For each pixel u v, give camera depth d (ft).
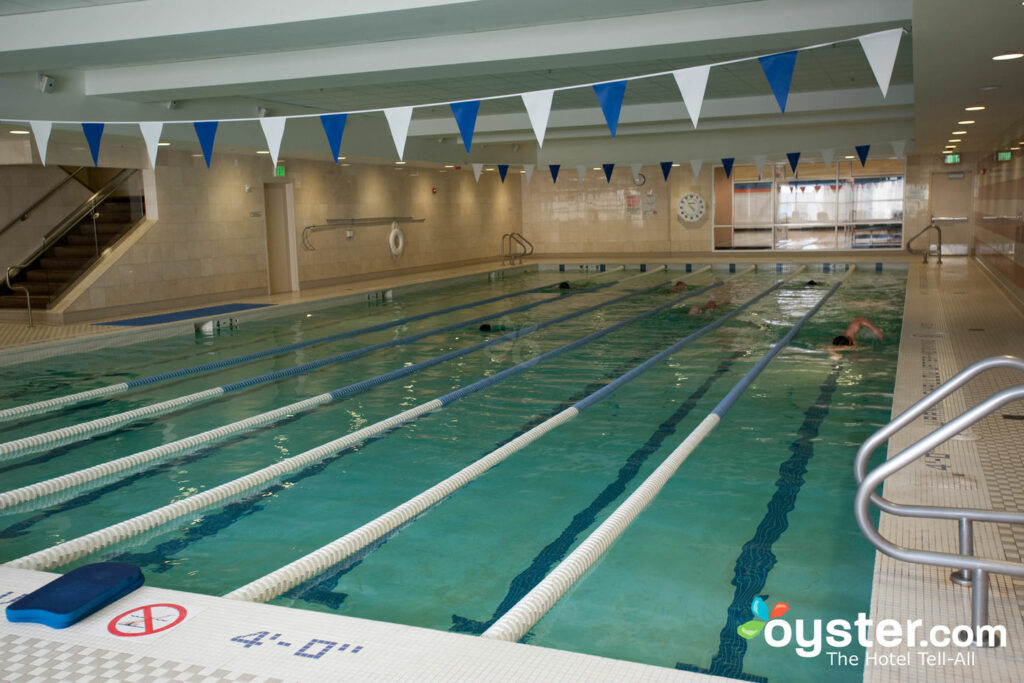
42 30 20.65
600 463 15.62
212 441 17.87
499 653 7.48
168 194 39.27
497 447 16.87
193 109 31.99
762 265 59.67
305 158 46.03
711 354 26.58
